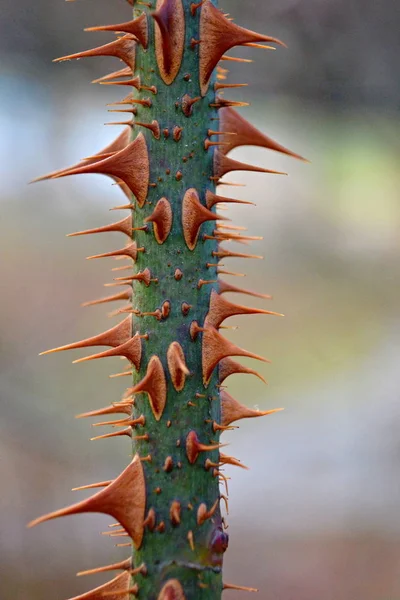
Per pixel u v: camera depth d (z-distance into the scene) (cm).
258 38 22
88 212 58
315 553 47
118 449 51
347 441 58
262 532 50
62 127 54
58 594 42
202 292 22
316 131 58
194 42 22
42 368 53
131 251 22
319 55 50
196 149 22
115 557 44
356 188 64
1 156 54
